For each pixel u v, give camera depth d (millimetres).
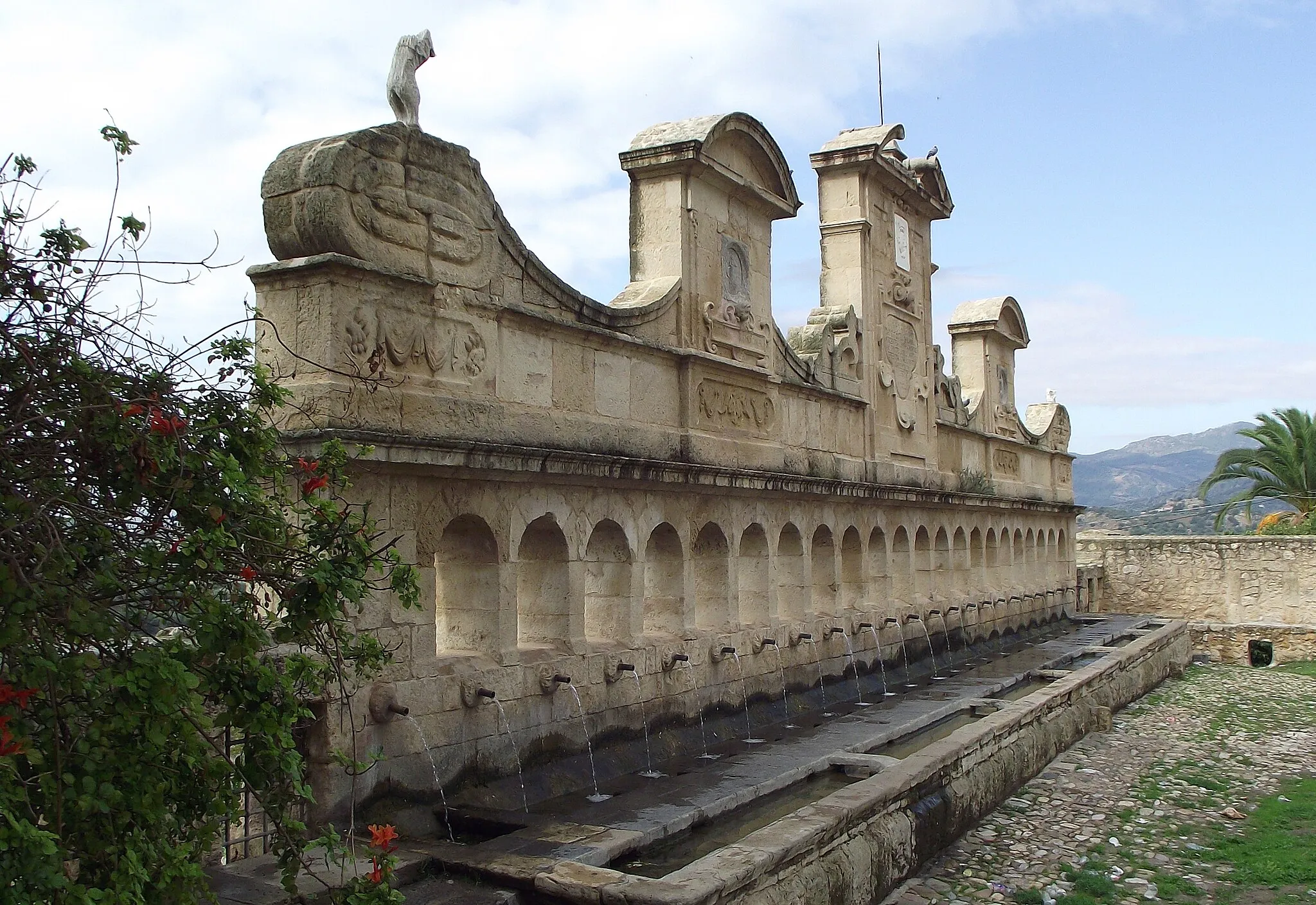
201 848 5516
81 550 5086
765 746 14602
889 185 22375
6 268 4926
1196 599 38156
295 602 5949
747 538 17141
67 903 4527
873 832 10547
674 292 14930
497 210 11531
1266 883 11039
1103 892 10734
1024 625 29453
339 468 6812
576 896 8164
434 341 10625
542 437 12211
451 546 11664
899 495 21281
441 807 10352
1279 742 18578
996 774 14055
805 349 19438
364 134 9867
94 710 5000
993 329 28328
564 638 12562
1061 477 34188
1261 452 44656
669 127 15766
